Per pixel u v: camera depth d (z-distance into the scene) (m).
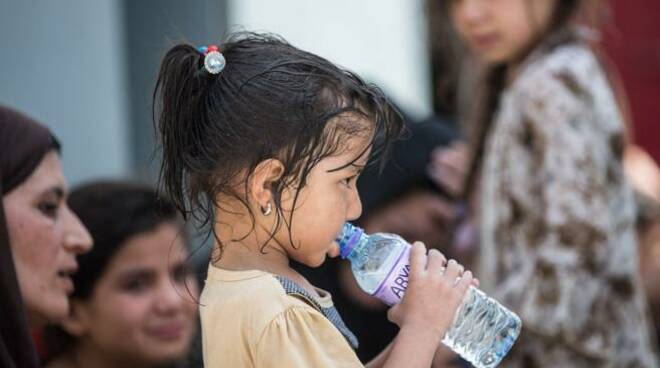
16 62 8.12
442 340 4.47
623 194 6.67
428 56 10.61
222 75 4.31
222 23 9.69
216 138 4.23
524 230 6.45
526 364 6.51
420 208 8.27
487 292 6.61
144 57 9.48
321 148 4.14
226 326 4.15
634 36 13.23
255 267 4.22
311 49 10.17
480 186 7.33
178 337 6.72
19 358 5.11
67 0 8.31
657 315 8.61
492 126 7.33
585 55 6.67
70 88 8.32
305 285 4.32
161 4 9.52
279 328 4.04
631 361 6.73
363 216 8.20
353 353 4.12
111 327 6.56
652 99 13.30
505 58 6.99
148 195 6.75
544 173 6.39
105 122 8.49
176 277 6.78
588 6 6.99
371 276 4.38
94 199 6.59
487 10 6.88
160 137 4.56
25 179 5.43
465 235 7.61
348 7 10.39
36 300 5.46
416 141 8.27
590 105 6.47
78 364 6.67
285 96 4.18
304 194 4.17
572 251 6.30
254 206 4.20
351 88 4.27
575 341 6.36
